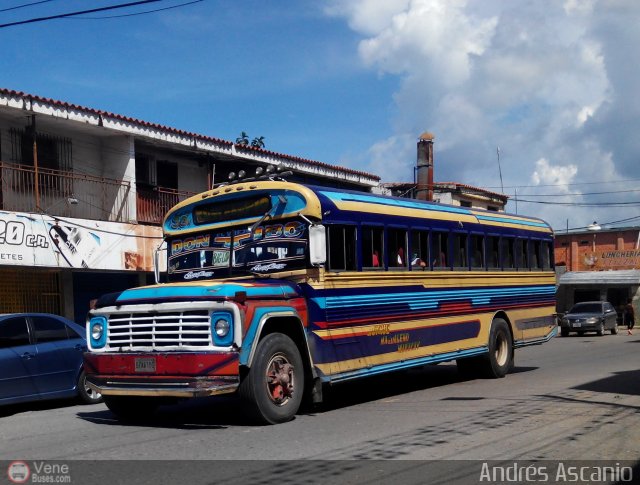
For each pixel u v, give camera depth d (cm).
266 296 867
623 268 4816
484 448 720
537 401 1040
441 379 1410
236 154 2355
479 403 1034
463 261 1291
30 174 1884
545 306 1586
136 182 2180
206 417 957
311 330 931
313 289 938
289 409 883
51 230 1781
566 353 2202
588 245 4981
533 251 1559
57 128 1961
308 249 936
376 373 1040
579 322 3394
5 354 1064
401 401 1091
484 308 1346
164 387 822
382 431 817
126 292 895
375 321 1042
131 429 875
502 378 1402
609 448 720
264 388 849
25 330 1117
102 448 754
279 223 968
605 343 2745
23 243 1711
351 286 999
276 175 1008
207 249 1030
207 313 825
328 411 986
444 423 864
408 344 1116
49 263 1770
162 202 2266
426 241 1189
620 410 945
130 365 848
